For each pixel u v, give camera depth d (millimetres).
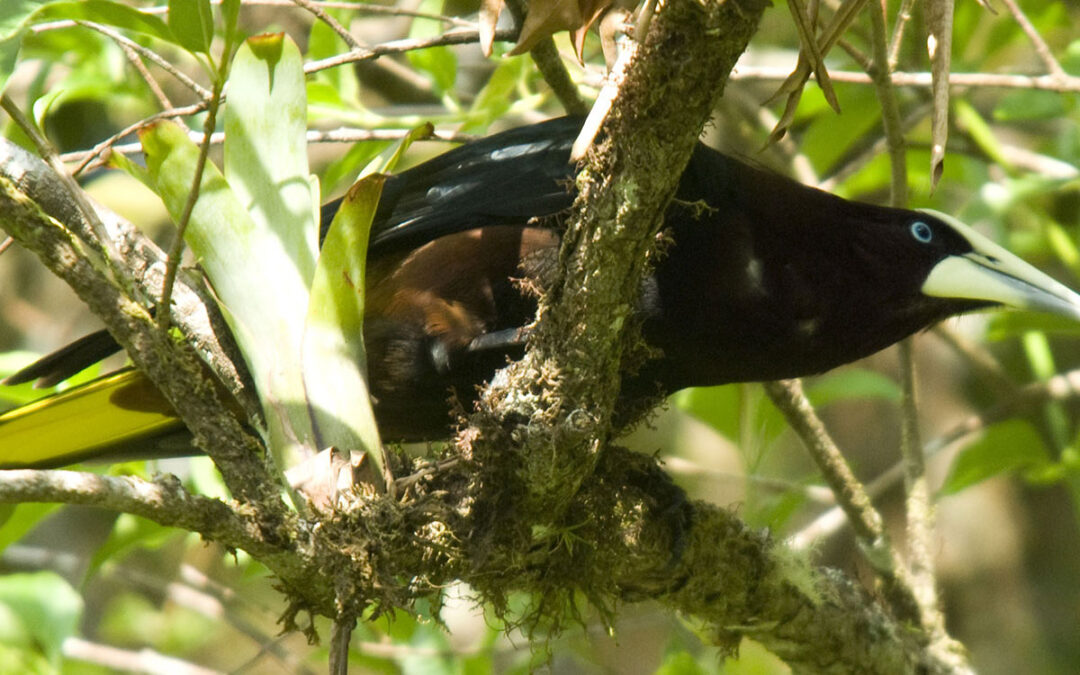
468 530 6051
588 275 5828
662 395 7484
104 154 5973
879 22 8008
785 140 10789
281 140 5965
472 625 11992
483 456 6074
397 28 12602
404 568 5953
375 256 7660
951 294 7711
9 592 8328
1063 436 10453
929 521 8906
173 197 5895
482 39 5473
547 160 7586
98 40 9625
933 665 8289
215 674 10297
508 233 7129
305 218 5945
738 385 9531
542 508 6277
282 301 5895
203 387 5695
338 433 5816
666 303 7164
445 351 7176
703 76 5254
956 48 10727
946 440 10617
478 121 8891
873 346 7828
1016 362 14383
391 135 8367
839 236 7645
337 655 5617
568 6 5383
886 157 11148
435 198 7633
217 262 5910
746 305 7324
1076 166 10688
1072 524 13531
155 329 5664
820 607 7762
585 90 9250
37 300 13664
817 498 9812
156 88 7176
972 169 10906
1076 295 7676
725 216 7312
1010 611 13266
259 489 5594
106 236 5750
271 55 5910
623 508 6832
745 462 9633
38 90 10016
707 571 7309
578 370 6008
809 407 8617
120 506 4984
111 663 10273
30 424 7551
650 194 5586
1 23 5555
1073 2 12836
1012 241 11227
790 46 12828
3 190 5566
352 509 5711
